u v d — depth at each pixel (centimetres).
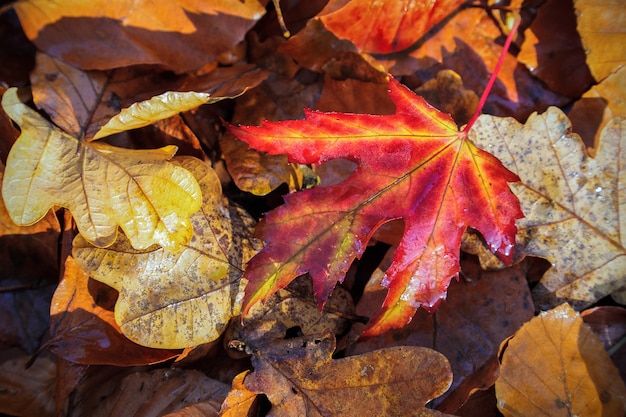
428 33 36
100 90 33
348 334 33
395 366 31
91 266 31
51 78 32
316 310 33
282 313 32
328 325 33
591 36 36
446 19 36
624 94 35
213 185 33
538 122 33
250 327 32
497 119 33
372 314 33
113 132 32
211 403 32
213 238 32
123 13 33
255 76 34
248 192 35
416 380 31
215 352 33
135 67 34
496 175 32
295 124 31
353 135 31
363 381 31
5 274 33
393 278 31
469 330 33
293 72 35
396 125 31
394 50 36
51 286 34
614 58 35
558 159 33
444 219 31
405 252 31
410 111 32
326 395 31
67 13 32
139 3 33
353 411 31
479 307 33
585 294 34
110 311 32
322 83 35
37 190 31
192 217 32
